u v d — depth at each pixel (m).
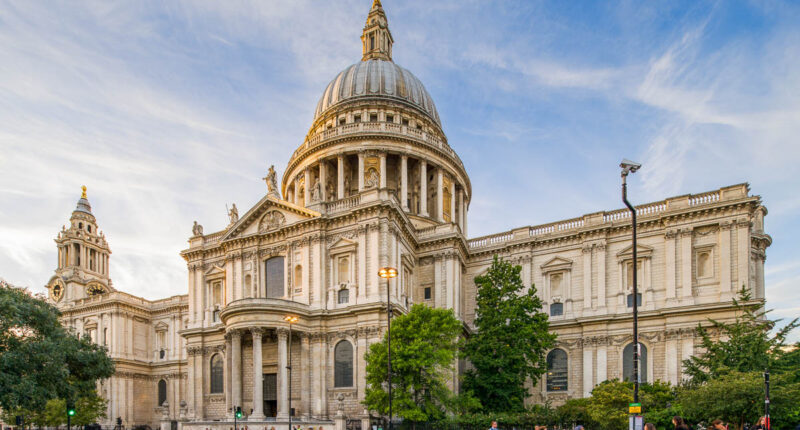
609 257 61.47
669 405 41.25
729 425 35.72
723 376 37.28
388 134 81.81
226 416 55.38
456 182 90.44
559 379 61.44
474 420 45.53
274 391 58.03
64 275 95.00
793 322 41.22
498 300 52.75
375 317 54.06
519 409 49.53
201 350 65.31
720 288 54.12
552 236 64.94
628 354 57.91
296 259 61.38
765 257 63.75
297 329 56.03
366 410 46.84
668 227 57.97
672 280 56.62
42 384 41.75
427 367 45.00
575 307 62.41
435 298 64.69
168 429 58.25
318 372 55.69
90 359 48.88
